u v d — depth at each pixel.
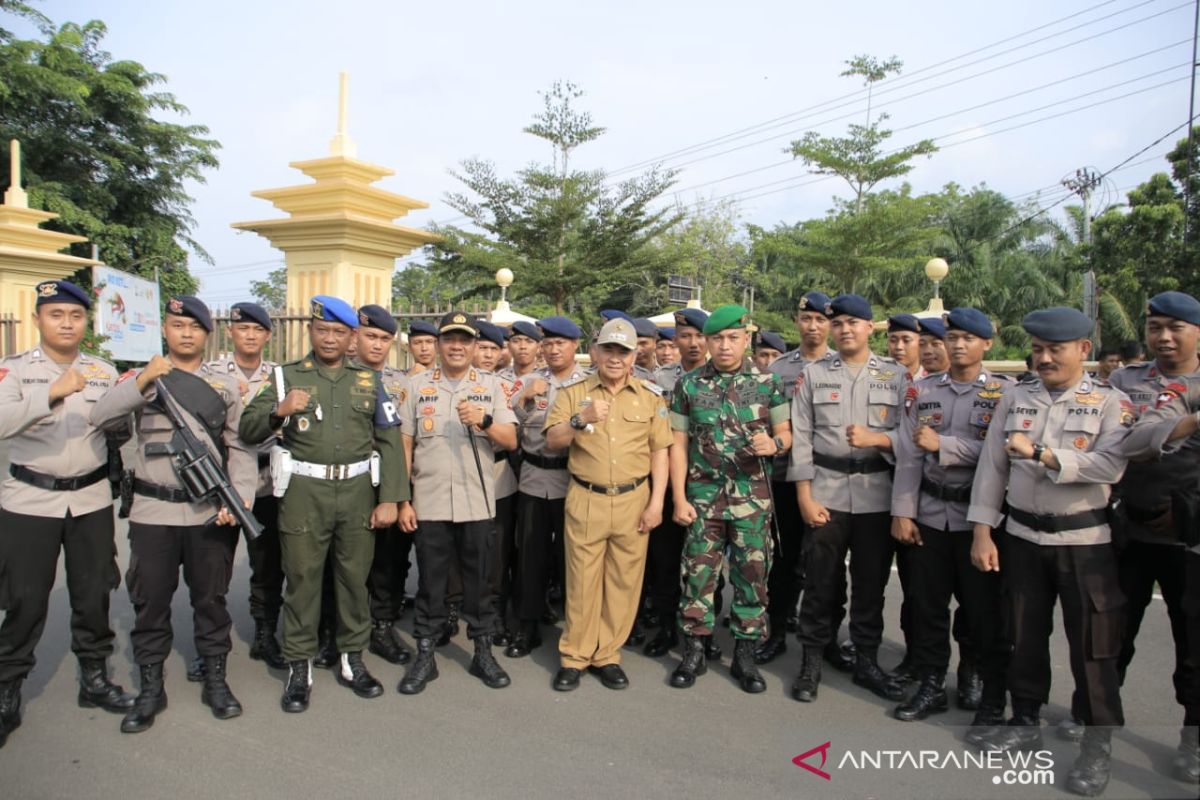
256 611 4.76
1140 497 3.73
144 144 21.77
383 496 4.27
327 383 4.17
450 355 4.59
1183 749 3.44
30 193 18.31
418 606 4.45
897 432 4.29
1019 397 3.71
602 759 3.61
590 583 4.42
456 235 21.27
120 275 12.77
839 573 4.38
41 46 19.45
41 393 3.58
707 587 4.47
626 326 4.40
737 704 4.24
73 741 3.71
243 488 4.27
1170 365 3.96
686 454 4.59
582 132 22.12
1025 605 3.63
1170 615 3.83
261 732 3.83
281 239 8.34
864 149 21.47
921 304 23.77
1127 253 14.79
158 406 3.89
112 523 4.05
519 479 5.18
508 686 4.43
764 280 28.08
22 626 3.73
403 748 3.68
